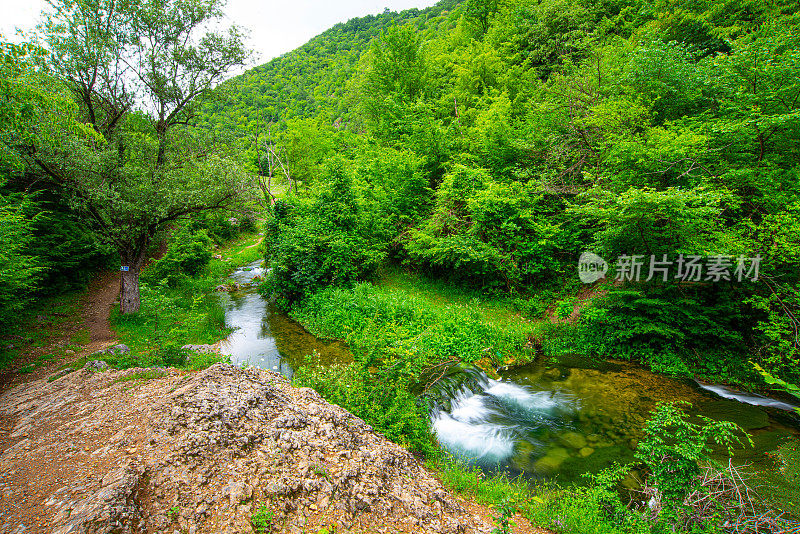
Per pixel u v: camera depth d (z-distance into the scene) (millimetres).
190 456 3973
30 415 5684
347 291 13766
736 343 9547
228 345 11539
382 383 6844
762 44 10281
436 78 25656
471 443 6980
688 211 8172
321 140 35094
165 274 18688
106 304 14562
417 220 16781
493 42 26938
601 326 11148
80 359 9000
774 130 9266
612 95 13359
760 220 9648
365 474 4391
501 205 13516
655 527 4438
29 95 6645
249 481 3791
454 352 10414
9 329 10797
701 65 12023
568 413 7957
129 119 14211
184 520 3250
